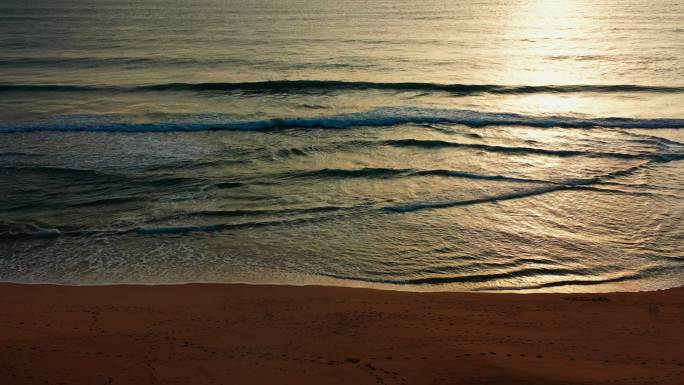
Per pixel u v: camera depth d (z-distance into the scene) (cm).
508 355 753
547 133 1922
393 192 1450
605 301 963
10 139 1831
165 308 917
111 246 1176
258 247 1177
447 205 1380
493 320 881
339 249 1173
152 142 1816
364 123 2006
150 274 1062
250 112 2122
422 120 2033
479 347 780
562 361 736
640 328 853
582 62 3028
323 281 1048
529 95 2425
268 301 950
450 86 2488
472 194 1440
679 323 873
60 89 2436
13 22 4400
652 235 1237
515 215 1331
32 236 1212
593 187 1483
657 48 3388
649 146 1788
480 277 1079
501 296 988
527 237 1231
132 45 3416
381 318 884
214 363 731
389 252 1166
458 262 1132
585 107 2238
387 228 1269
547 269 1108
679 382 674
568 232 1253
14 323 848
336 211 1345
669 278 1069
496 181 1520
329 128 1972
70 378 690
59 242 1191
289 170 1581
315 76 2647
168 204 1371
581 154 1719
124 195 1419
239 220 1293
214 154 1706
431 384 674
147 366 723
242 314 896
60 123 1972
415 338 811
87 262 1109
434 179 1527
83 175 1539
